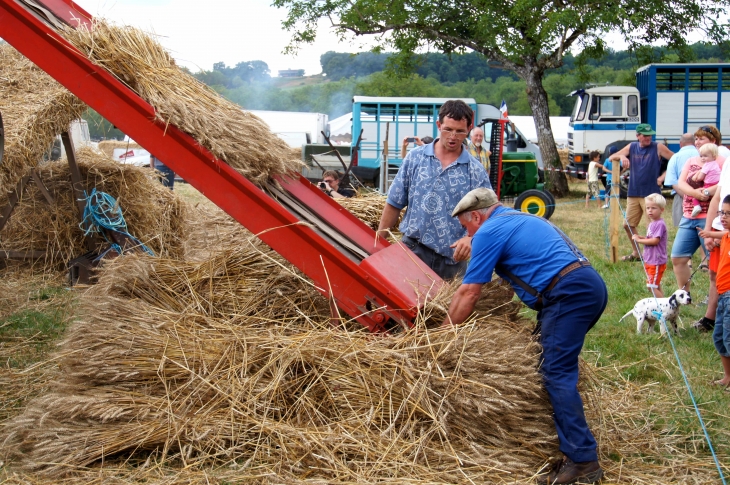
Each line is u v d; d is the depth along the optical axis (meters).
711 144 6.22
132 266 4.43
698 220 6.32
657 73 21.20
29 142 6.11
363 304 3.95
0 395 4.16
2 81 6.70
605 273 8.39
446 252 4.20
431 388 3.35
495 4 19.36
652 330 5.85
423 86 54.47
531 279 3.34
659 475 3.44
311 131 28.92
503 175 17.02
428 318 3.75
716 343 4.59
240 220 4.02
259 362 3.66
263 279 4.45
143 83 4.01
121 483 3.12
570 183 24.97
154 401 3.51
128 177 7.86
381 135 21.23
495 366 3.34
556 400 3.27
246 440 3.36
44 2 4.57
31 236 7.58
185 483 3.11
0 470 3.28
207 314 4.20
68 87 3.98
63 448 3.29
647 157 9.67
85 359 3.67
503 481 3.17
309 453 3.25
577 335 3.28
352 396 3.48
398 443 3.28
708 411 4.16
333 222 4.60
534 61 20.50
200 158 4.00
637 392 4.42
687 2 19.69
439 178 4.15
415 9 20.66
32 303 6.46
